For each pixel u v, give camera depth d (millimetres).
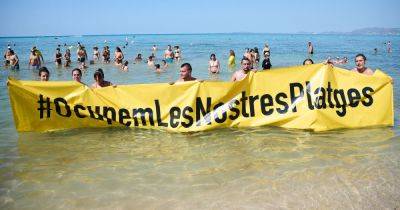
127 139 6758
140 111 7219
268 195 4570
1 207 4371
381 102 7168
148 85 7180
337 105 7078
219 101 7129
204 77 17297
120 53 23750
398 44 68062
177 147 6324
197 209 4270
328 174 5125
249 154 5922
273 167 5395
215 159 5758
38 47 59938
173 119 7164
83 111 7199
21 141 6684
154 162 5688
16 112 7023
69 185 4938
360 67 7867
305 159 5664
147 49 50188
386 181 4891
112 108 7219
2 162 5715
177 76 17891
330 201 4406
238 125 7188
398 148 6059
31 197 4613
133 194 4660
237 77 8094
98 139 6773
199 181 4996
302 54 35750
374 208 4246
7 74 19047
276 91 7160
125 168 5473
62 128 7223
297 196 4535
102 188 4844
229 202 4418
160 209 4289
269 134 6836
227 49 48594
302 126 7023
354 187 4742
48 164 5645
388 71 18234
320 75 7125
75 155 6008
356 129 7043
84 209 4316
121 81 16062
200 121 7133
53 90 7094
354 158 5672
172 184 4922
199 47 55875
